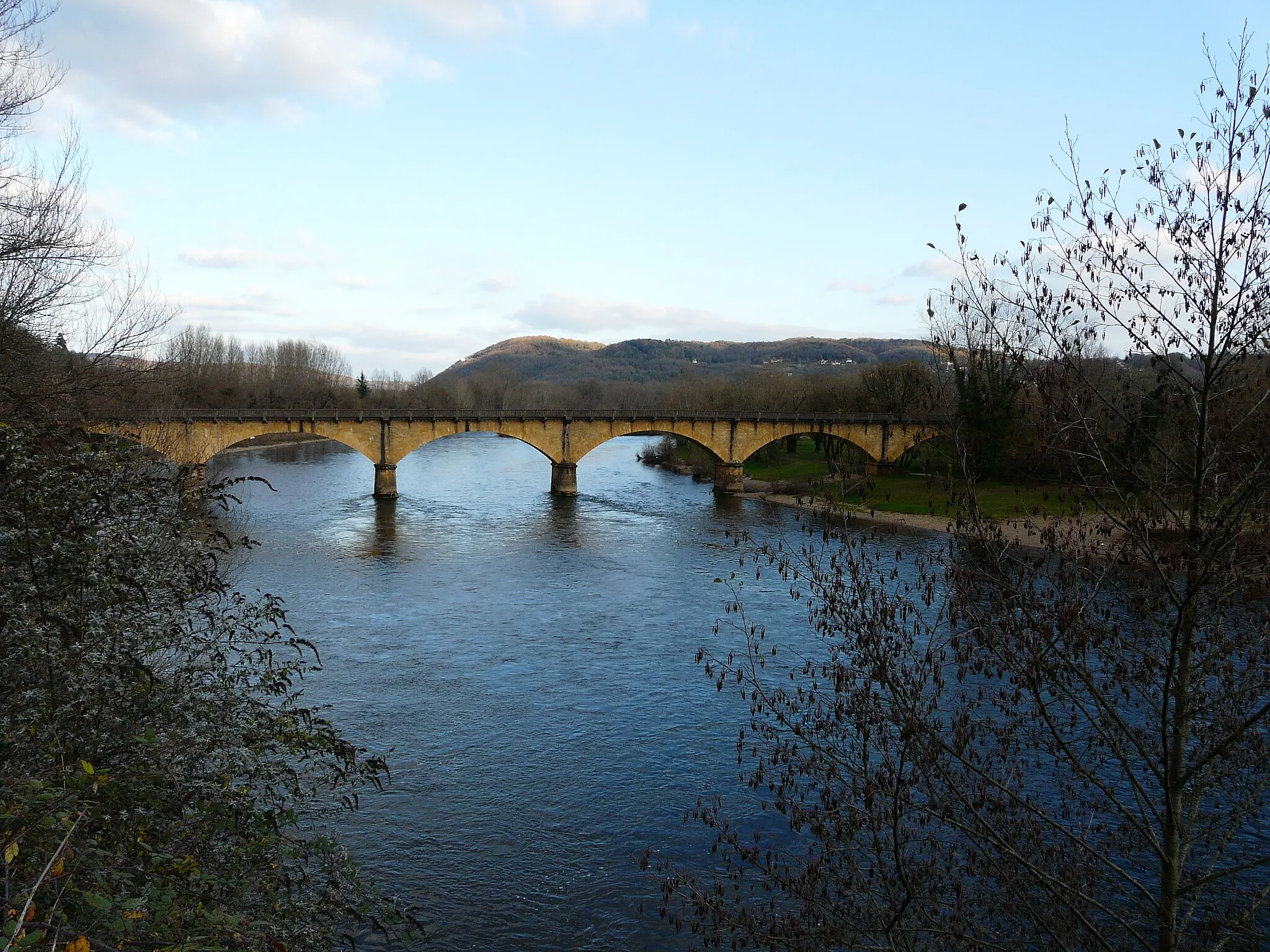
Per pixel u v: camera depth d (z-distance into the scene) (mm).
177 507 10008
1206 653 9023
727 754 23734
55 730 7883
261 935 7863
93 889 6887
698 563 49781
